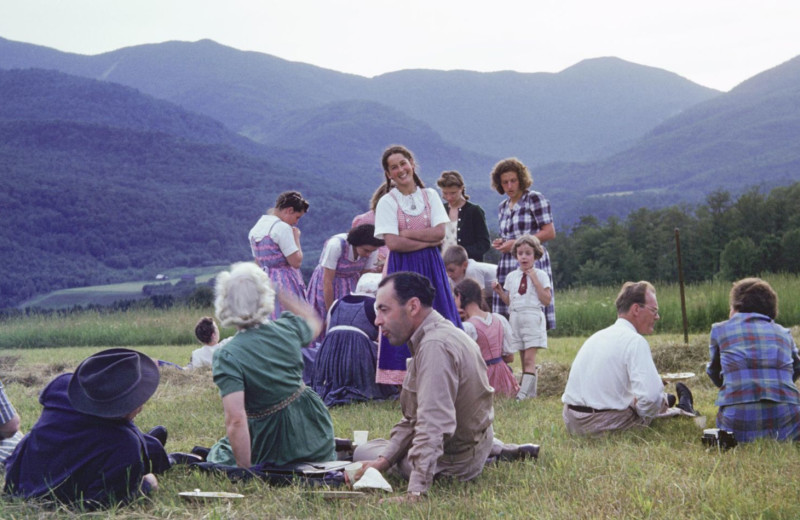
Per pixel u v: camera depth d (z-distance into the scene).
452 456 4.66
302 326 5.15
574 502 4.18
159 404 8.42
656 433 5.92
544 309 8.82
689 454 5.19
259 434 4.96
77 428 4.42
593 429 6.14
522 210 9.34
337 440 5.47
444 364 4.38
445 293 7.48
